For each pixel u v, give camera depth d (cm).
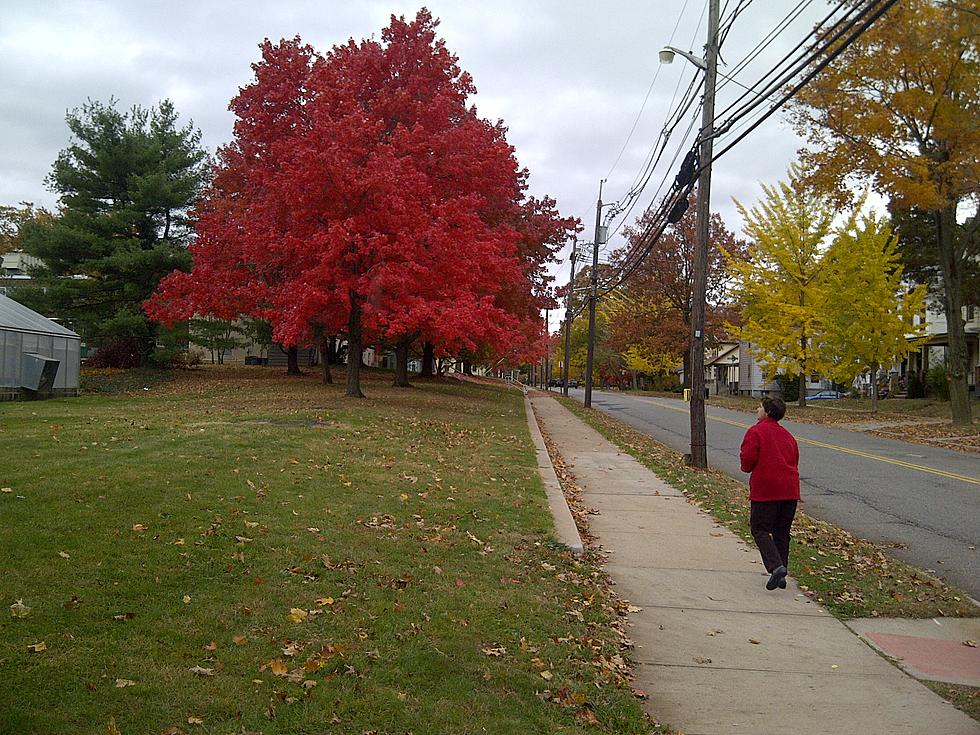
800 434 2483
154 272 3030
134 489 820
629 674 555
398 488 1018
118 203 3150
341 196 2002
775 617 698
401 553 734
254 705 421
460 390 3756
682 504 1179
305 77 2425
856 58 2148
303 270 2098
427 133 2205
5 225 5434
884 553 949
